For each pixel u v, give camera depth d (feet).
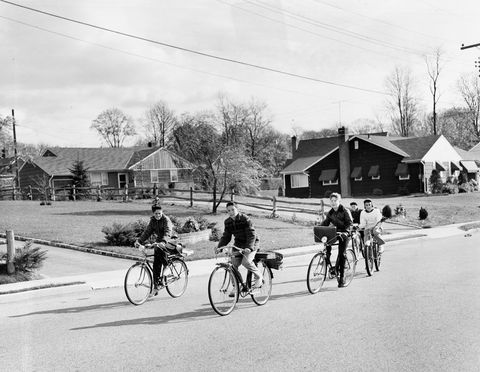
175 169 196.65
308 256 61.57
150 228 36.91
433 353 21.39
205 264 53.62
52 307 34.99
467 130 289.94
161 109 257.55
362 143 176.65
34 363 21.58
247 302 34.01
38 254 46.83
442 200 144.56
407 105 229.86
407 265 49.55
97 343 24.52
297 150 201.77
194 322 28.43
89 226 78.64
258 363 20.74
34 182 182.80
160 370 20.31
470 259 52.19
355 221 46.34
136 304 34.53
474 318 27.07
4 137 162.20
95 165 187.11
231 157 101.14
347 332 25.02
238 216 32.24
